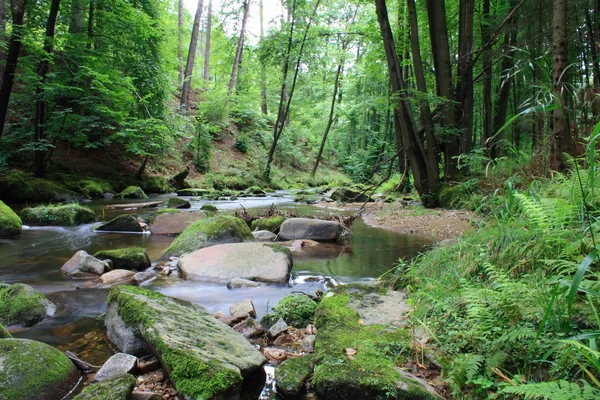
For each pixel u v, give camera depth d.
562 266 2.15
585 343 1.73
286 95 26.00
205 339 2.48
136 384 2.17
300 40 19.20
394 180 16.70
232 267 4.51
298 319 3.11
